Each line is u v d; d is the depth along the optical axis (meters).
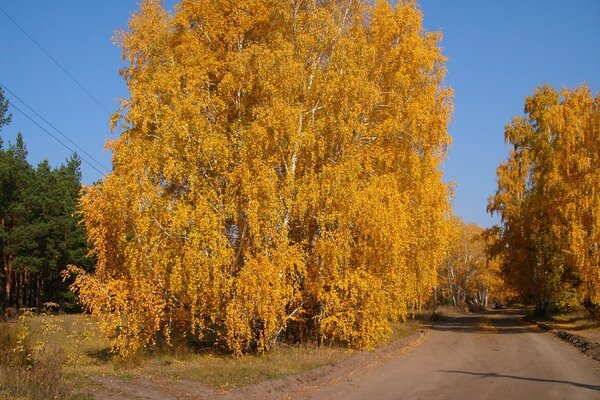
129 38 22.30
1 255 40.59
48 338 13.84
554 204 31.86
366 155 20.67
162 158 16.62
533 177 41.28
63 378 10.91
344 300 19.36
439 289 80.62
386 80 23.38
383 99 22.84
